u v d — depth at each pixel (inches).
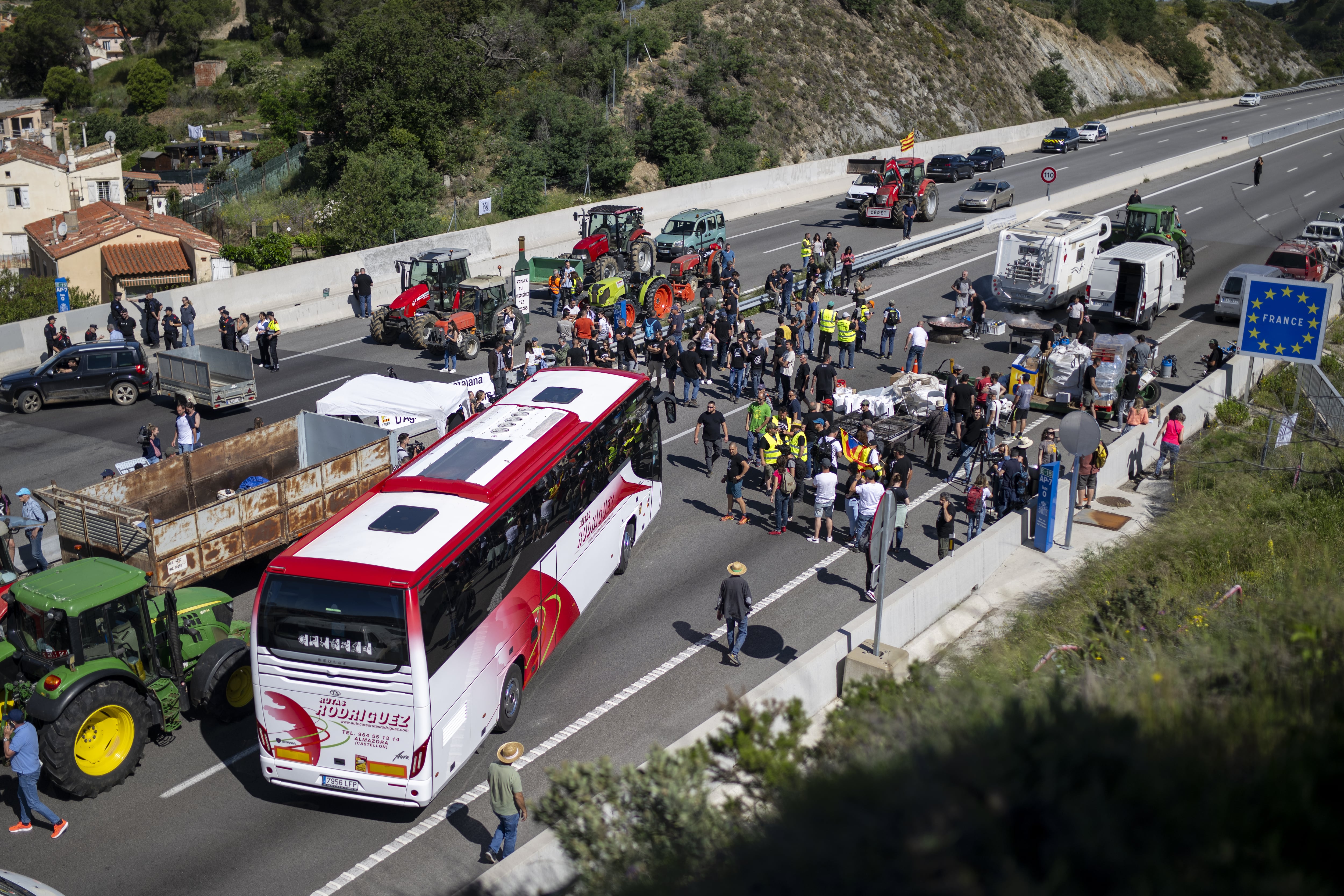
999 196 2017.7
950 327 1246.3
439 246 1653.5
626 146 2225.6
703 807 291.1
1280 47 4645.7
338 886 429.1
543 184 2078.0
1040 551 734.5
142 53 4005.9
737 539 768.9
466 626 486.0
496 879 370.0
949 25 3312.0
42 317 1242.0
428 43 2116.1
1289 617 381.4
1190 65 4045.3
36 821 469.7
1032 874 182.4
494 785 427.8
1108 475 847.1
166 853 448.8
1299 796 200.4
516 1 2706.7
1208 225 1847.9
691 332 1267.2
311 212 1994.3
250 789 497.7
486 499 526.6
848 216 2039.9
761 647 616.4
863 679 466.6
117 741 488.4
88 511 575.5
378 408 843.4
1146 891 171.0
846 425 858.1
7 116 3073.3
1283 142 2711.6
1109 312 1258.0
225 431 1004.6
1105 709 257.8
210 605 574.9
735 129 2444.6
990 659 536.1
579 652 617.6
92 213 1786.4
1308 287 724.0
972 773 205.2
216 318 1393.9
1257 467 769.6
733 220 2049.7
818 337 1253.1
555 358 1133.1
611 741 529.3
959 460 909.8
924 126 2898.6
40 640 478.3
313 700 456.8
